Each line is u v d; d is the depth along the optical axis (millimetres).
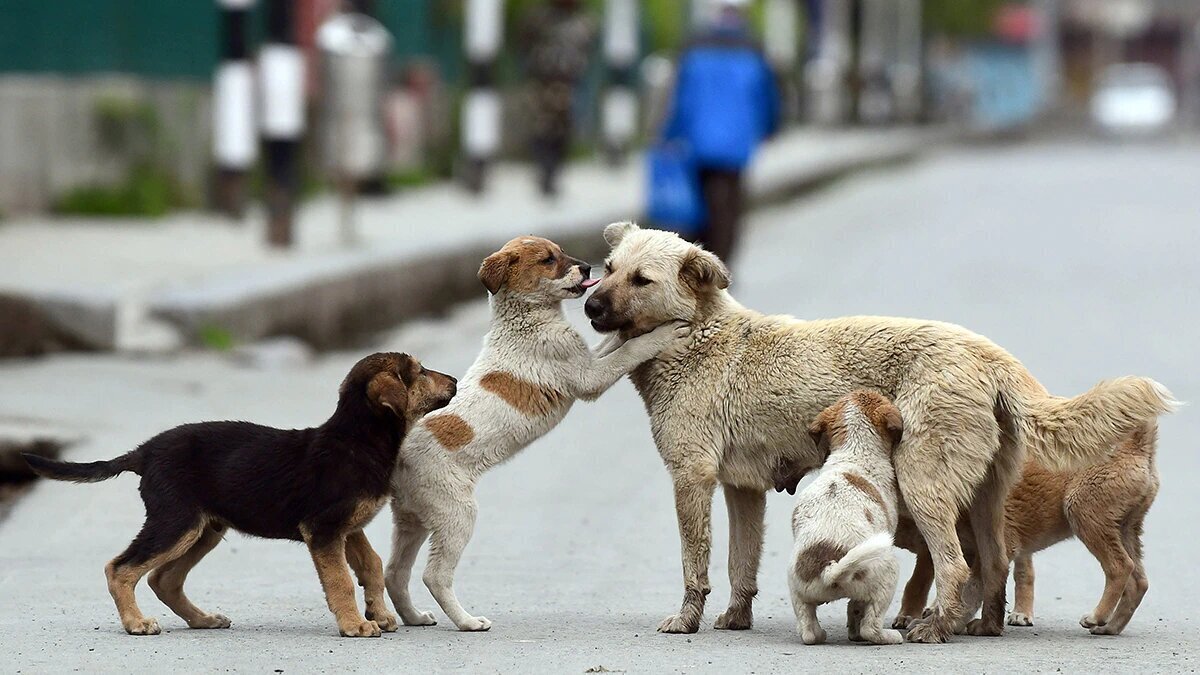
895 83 80500
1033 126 92250
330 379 15836
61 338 16094
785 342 8969
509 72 41406
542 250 9188
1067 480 8992
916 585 9289
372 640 8586
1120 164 55062
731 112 21406
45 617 9109
